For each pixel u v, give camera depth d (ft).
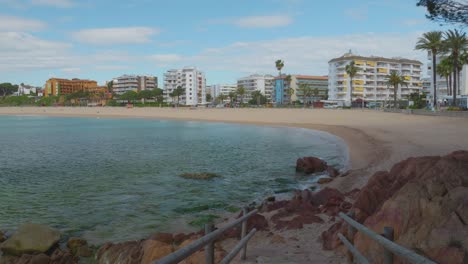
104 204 52.49
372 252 18.16
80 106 618.44
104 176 73.67
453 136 107.96
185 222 43.86
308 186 61.57
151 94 630.74
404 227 18.35
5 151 117.50
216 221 43.83
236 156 101.96
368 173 64.23
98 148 124.67
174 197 56.08
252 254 24.56
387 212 19.26
